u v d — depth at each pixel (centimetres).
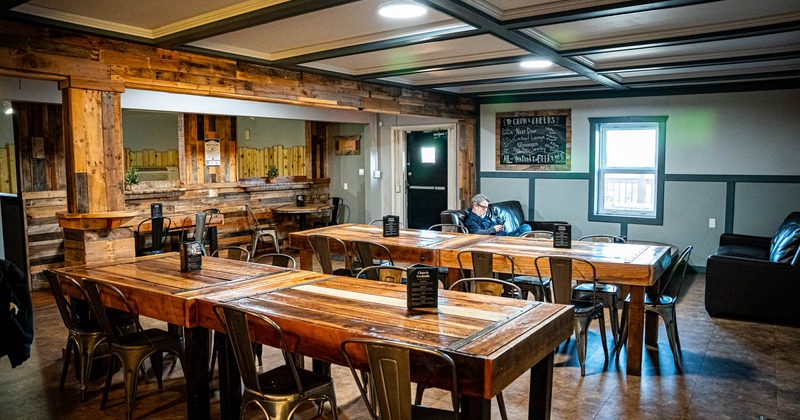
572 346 453
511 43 460
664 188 788
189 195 822
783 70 643
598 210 846
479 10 366
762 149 720
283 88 571
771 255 590
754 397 354
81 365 350
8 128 674
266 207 927
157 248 664
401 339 221
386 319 249
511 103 895
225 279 337
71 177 432
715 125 746
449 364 202
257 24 391
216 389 371
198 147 845
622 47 475
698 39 442
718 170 750
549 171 873
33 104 645
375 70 621
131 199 758
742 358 425
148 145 969
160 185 806
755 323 518
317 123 1016
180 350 335
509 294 461
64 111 430
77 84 420
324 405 343
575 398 352
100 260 443
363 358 229
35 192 648
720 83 736
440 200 951
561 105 856
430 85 744
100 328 354
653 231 800
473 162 928
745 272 519
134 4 373
